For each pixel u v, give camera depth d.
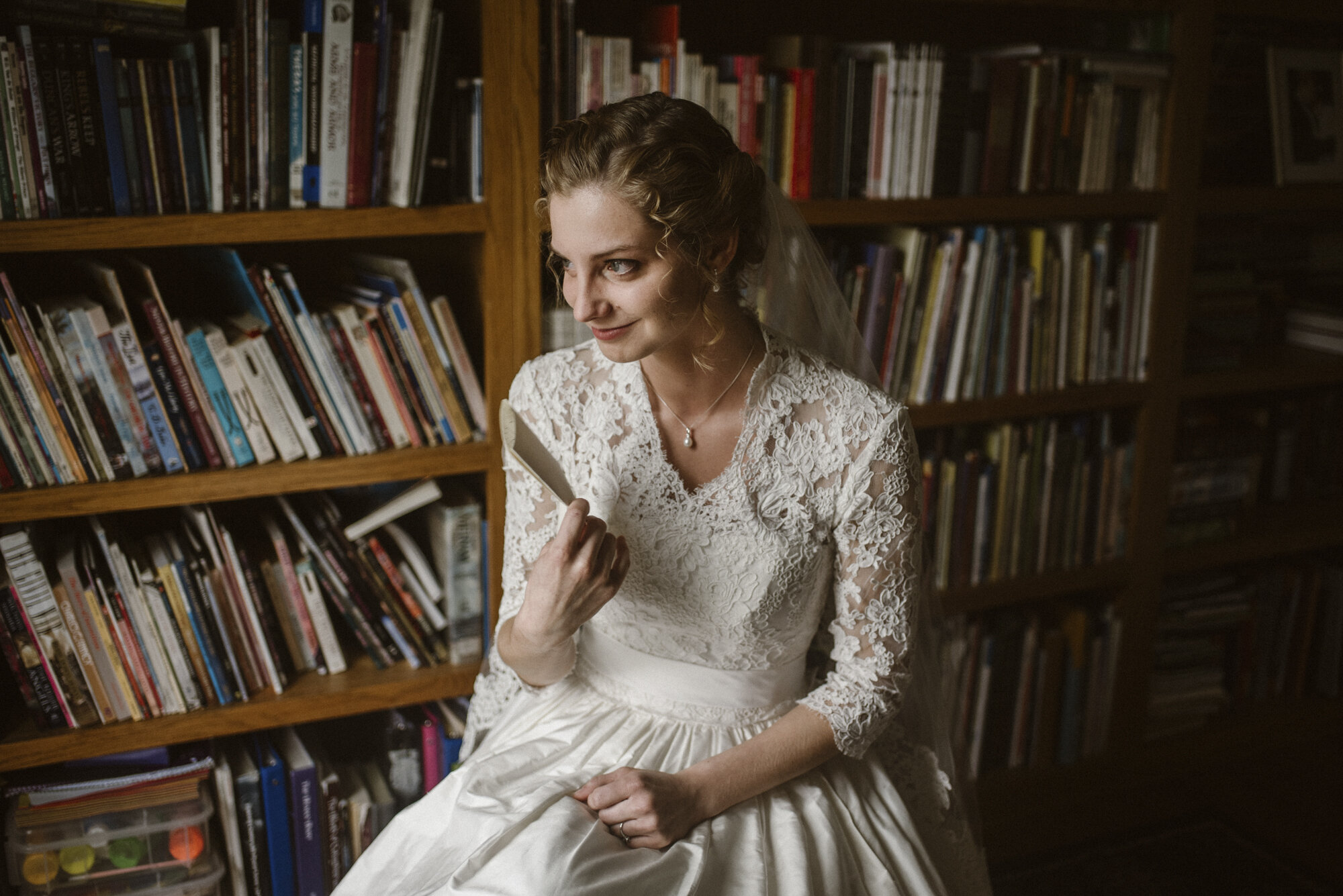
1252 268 2.53
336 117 1.54
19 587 1.55
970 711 2.27
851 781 1.30
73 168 1.44
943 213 1.97
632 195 1.02
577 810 1.12
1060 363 2.17
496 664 1.42
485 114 1.63
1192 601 2.53
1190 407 2.51
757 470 1.21
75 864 1.64
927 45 1.90
